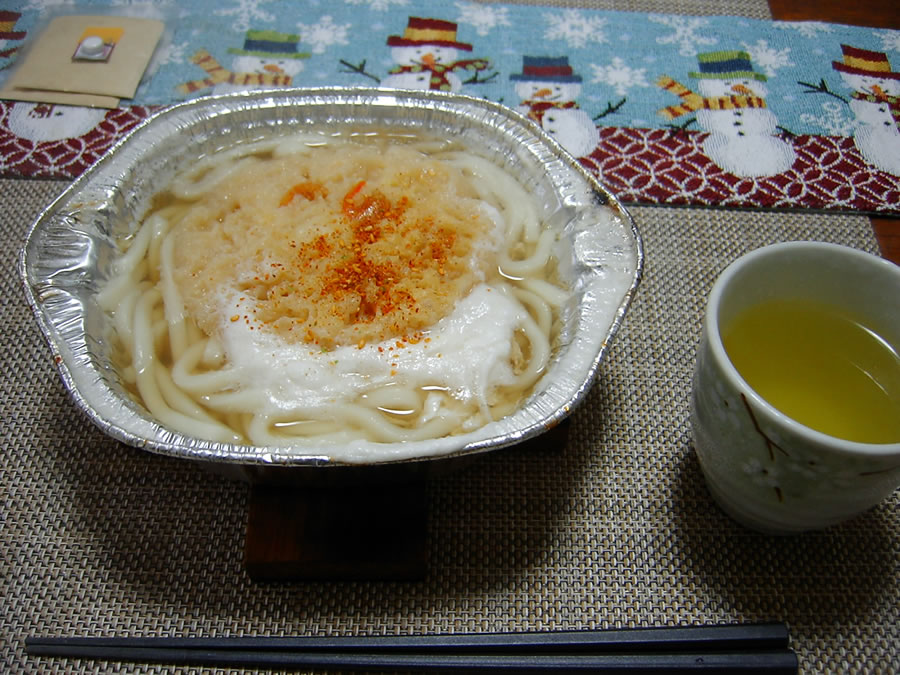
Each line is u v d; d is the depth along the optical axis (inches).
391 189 10.9
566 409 8.2
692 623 8.9
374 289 10.0
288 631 8.8
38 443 10.1
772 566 9.3
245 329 9.7
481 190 11.2
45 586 9.0
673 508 9.7
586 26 15.8
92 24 15.1
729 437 8.2
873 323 8.9
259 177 11.1
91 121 13.6
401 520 9.1
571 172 10.6
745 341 9.1
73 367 8.6
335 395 9.3
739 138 13.9
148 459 10.0
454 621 8.9
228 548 9.4
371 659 8.4
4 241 11.9
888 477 7.6
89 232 9.8
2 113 13.7
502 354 9.6
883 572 9.3
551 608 9.0
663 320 11.5
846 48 15.5
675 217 12.7
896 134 14.1
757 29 15.8
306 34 15.4
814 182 13.3
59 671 8.4
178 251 10.5
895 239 12.6
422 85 14.6
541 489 9.8
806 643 8.8
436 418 9.1
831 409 8.6
